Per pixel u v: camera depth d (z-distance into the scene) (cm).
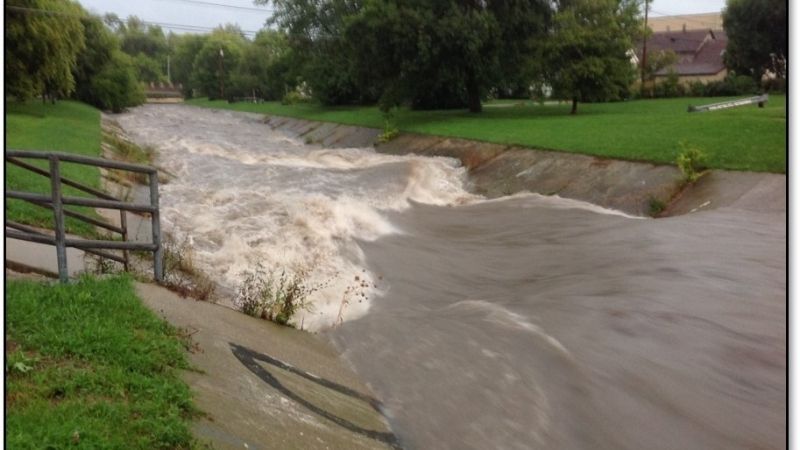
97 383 486
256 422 532
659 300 1001
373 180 2292
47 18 3359
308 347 818
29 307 577
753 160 1727
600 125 2725
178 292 836
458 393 733
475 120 3506
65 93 4397
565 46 3347
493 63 3709
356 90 5712
